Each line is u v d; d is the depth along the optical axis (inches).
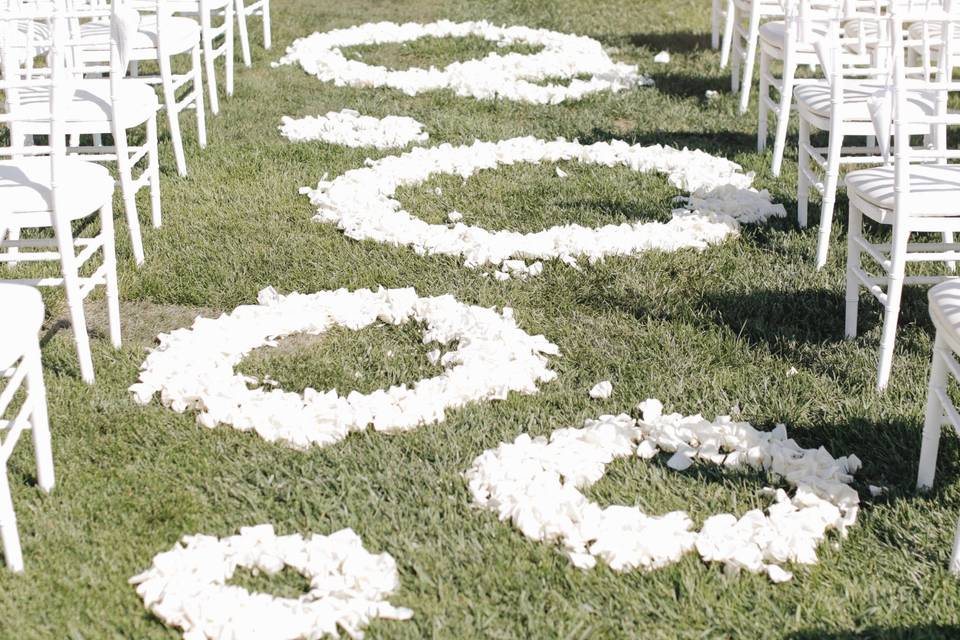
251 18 398.9
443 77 321.7
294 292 180.1
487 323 168.4
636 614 109.9
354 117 283.4
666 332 168.7
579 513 122.8
